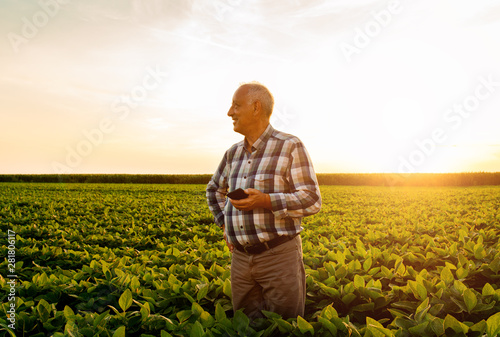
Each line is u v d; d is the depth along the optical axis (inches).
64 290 137.5
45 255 206.8
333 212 462.3
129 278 142.4
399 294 131.1
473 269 153.3
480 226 291.9
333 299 131.4
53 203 544.4
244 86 107.1
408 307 118.3
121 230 317.1
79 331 98.4
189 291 131.9
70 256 206.4
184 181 1711.4
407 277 147.9
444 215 376.8
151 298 124.3
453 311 114.4
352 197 748.6
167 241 283.6
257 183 103.0
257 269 103.8
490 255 171.0
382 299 125.0
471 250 176.9
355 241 245.3
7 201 585.3
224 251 193.8
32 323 110.3
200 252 204.5
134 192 898.1
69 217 391.9
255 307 111.2
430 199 675.4
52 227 325.7
